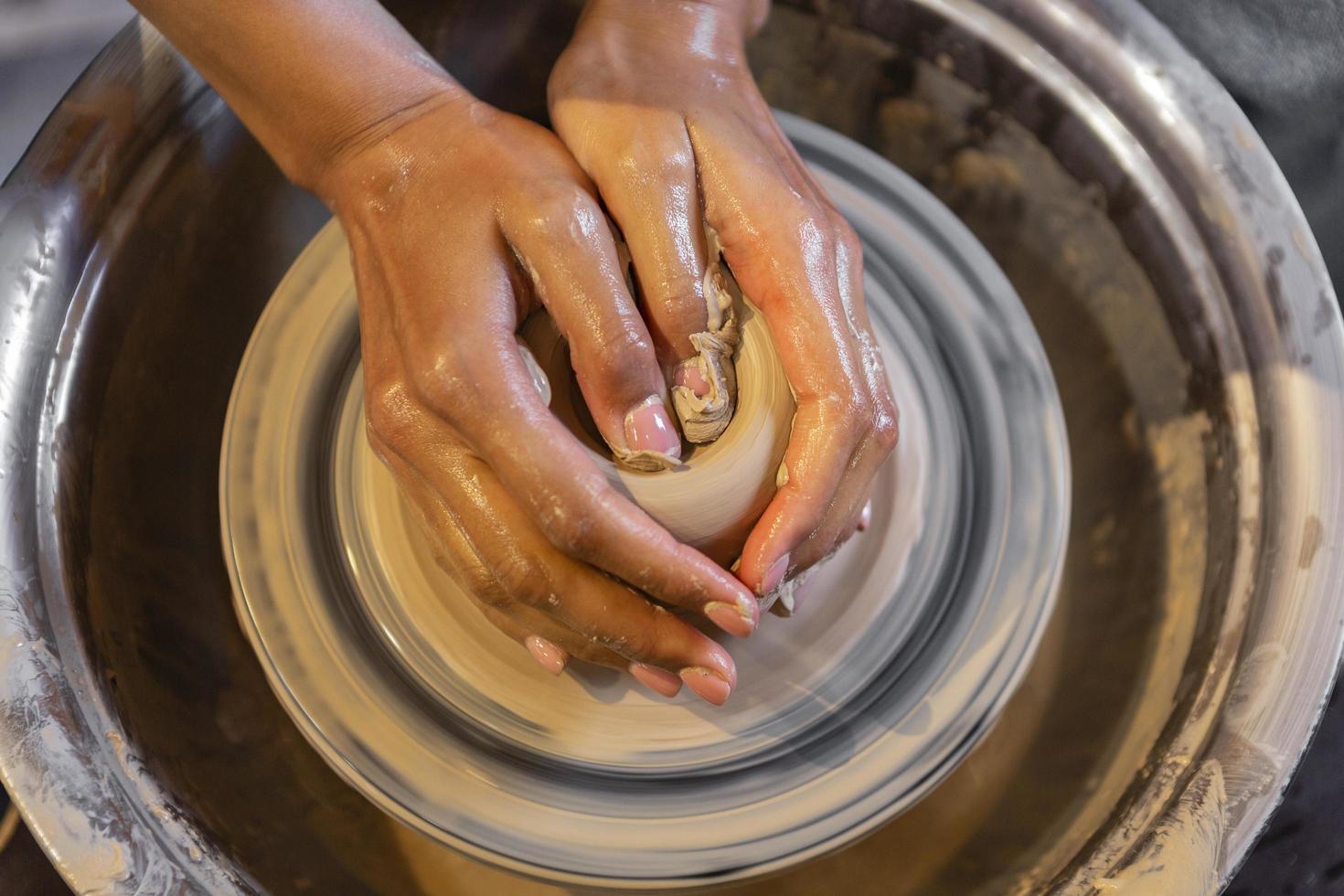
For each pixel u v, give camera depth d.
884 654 0.85
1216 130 0.92
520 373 0.68
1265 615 0.76
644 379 0.69
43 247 0.86
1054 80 0.99
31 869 0.86
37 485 0.82
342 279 0.96
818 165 1.05
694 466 0.70
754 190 0.76
